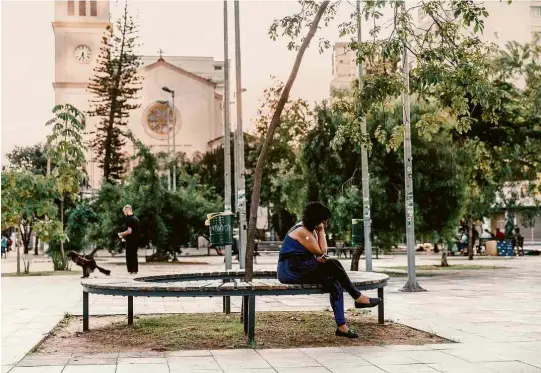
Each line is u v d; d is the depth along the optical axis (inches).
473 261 1273.4
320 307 491.5
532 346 302.2
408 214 629.9
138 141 1406.3
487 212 1414.9
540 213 1455.5
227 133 813.9
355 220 780.0
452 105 399.9
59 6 3078.2
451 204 886.4
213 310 473.4
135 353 291.9
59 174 975.0
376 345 307.4
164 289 311.7
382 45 372.5
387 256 1685.5
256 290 308.5
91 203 1354.6
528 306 479.8
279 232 2420.0
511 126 937.5
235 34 788.6
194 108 3171.8
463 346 302.5
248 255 355.9
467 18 360.2
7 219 931.3
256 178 358.3
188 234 1433.3
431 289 640.4
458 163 902.4
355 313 434.6
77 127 988.6
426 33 382.3
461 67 371.2
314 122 932.6
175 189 1505.9
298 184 1024.2
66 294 617.6
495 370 249.0
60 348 307.4
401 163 870.4
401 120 856.3
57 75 3080.7
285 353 288.2
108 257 1784.0
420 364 261.3
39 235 986.7
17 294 617.6
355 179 899.4
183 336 335.3
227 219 604.4
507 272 912.3
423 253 1851.6
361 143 420.2
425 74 365.7
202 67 3727.9
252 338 310.3
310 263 320.8
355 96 393.4
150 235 1347.2
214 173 2684.5
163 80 3149.6
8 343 318.0
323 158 917.2
